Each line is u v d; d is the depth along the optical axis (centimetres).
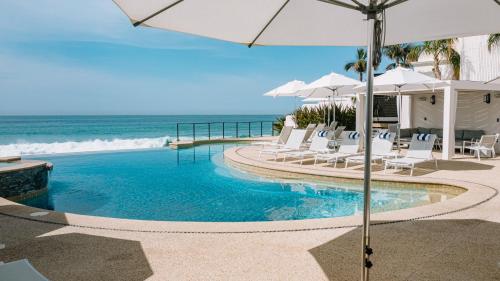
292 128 1210
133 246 363
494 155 1080
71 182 864
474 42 1420
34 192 749
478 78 1409
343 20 295
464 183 693
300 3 267
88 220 450
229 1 232
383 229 417
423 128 1401
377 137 957
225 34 286
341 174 807
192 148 1588
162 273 300
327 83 1098
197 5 227
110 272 302
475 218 460
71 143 2492
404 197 698
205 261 325
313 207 636
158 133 4516
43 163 788
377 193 735
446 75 1908
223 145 1705
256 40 317
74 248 357
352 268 307
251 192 748
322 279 286
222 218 579
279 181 852
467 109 1277
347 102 1923
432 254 340
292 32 308
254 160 1048
